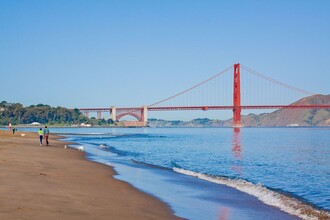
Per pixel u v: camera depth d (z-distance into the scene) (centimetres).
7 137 4994
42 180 1366
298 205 1202
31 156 2359
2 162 1841
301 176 2045
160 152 3650
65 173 1675
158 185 1545
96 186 1380
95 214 925
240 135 9706
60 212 905
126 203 1114
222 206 1178
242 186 1534
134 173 1903
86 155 2912
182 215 1037
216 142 5912
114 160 2631
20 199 998
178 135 9544
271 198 1304
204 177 1788
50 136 6888
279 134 10588
